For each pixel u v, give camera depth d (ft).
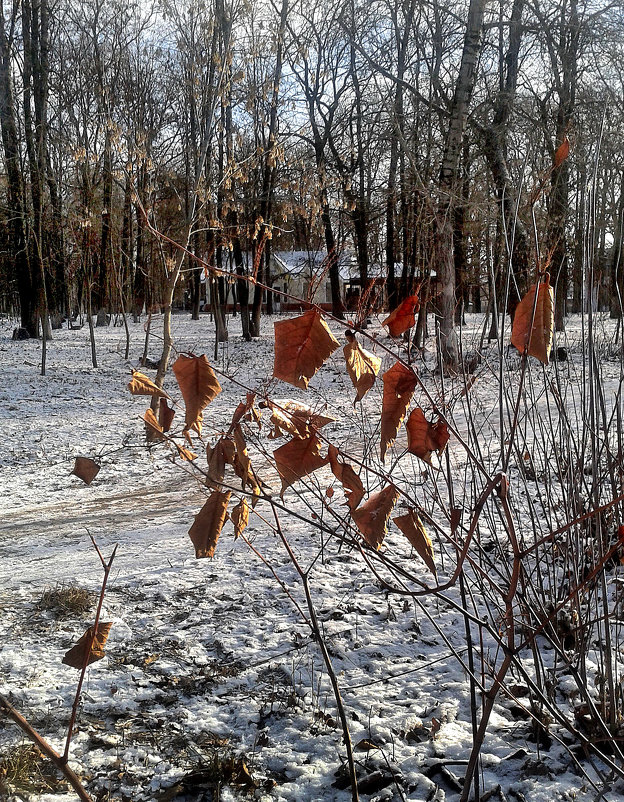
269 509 21.02
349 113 79.51
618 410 9.53
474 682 7.40
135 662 12.44
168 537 20.06
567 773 8.71
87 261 61.98
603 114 8.73
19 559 18.85
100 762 9.52
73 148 53.62
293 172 54.24
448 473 8.58
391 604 14.21
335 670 11.87
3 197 78.89
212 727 10.37
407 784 8.71
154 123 64.34
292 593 15.02
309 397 39.52
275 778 9.14
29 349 74.43
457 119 48.19
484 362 10.32
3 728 10.34
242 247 69.67
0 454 32.68
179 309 169.89
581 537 10.82
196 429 4.85
